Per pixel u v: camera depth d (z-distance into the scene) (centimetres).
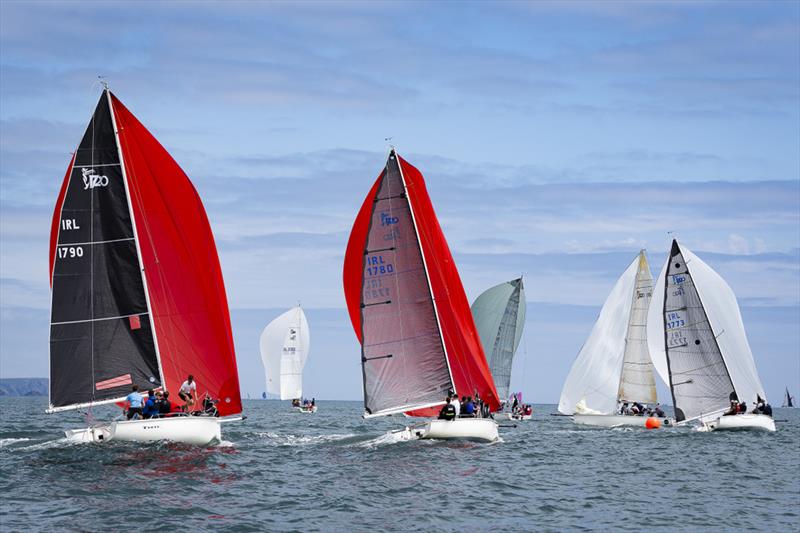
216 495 4381
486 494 4638
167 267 5862
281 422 11619
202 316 5906
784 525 4022
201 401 5897
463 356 6750
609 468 5831
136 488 4475
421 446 6394
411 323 6625
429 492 4634
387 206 6619
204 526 3741
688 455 6650
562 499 4584
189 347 5891
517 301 12588
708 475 5553
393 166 6638
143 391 5788
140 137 5819
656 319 9381
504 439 7888
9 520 3762
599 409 10231
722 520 4109
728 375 8719
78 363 5697
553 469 5688
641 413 10069
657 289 9369
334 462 5616
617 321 10269
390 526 3834
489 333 12512
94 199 5734
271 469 5244
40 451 5516
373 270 6612
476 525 3906
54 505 4062
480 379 6762
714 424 8631
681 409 8856
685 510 4341
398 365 6612
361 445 6494
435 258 6762
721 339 8869
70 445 5669
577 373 10381
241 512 4028
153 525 3725
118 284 5762
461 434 6444
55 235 5728
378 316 6612
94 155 5734
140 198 5825
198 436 5553
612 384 10194
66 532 3575
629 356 10181
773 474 5609
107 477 4738
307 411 17475
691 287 8788
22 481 4603
